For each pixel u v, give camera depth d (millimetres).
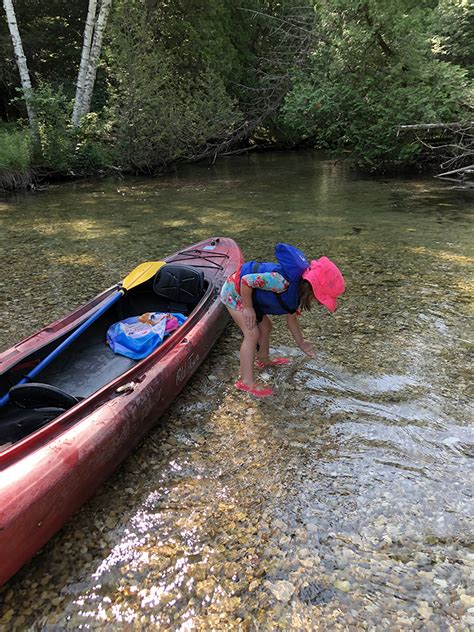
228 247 5695
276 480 2842
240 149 20406
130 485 2814
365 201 10594
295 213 9609
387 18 11406
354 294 5473
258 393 3602
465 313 4906
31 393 2676
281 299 3207
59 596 2182
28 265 6660
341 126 13484
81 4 18406
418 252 6906
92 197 11891
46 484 2166
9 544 1988
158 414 3104
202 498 2721
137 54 14289
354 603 2145
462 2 13922
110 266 6562
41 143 13672
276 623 2068
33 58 18312
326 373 3910
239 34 18875
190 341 3545
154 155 15406
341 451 3072
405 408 3475
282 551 2393
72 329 3648
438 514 2596
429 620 2074
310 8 17312
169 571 2299
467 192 11234
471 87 12031
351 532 2496
